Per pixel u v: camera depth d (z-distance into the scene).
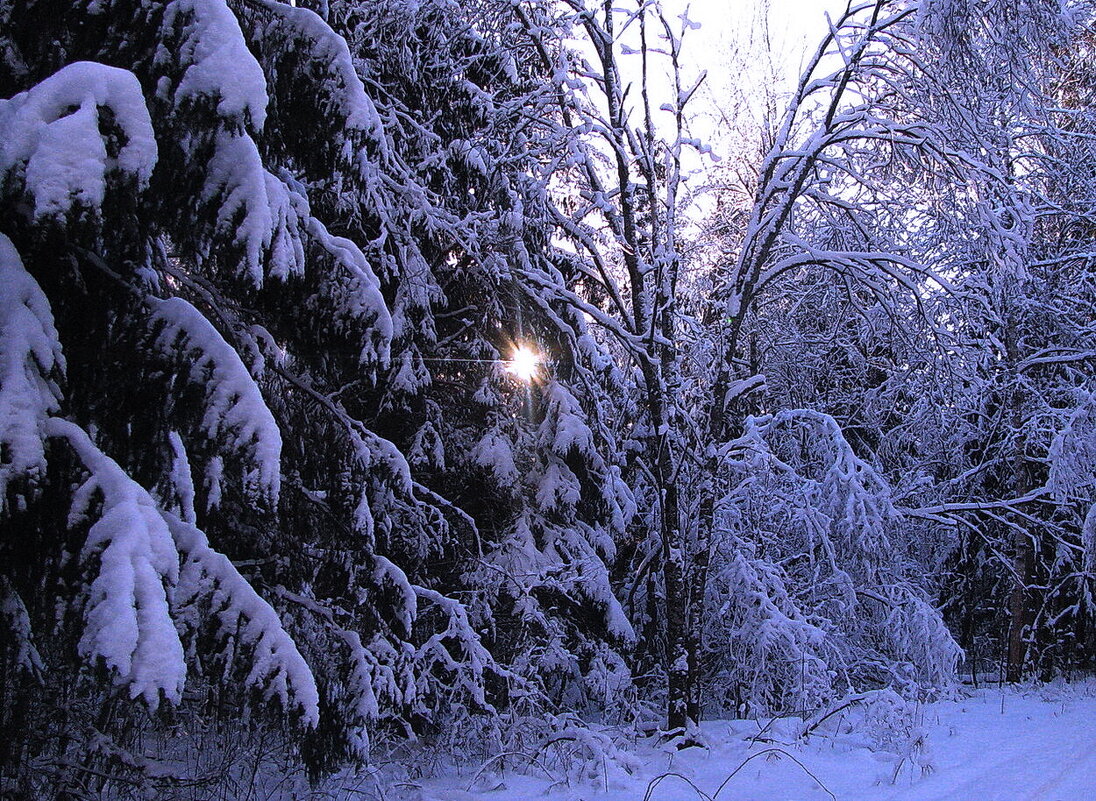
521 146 10.31
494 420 10.52
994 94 10.47
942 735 10.06
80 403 4.46
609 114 10.37
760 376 10.98
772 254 12.95
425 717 8.70
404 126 9.79
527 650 10.27
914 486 14.96
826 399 17.06
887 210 11.59
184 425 4.49
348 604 7.07
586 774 8.18
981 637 20.61
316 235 5.89
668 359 10.43
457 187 9.84
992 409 18.05
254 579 6.34
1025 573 17.41
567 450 10.26
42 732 5.31
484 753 9.05
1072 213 15.95
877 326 13.10
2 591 4.06
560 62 10.16
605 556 11.31
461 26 9.70
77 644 3.64
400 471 7.22
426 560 9.48
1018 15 9.59
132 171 3.72
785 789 7.63
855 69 10.37
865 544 12.34
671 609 9.99
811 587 12.77
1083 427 15.47
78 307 4.48
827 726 10.48
